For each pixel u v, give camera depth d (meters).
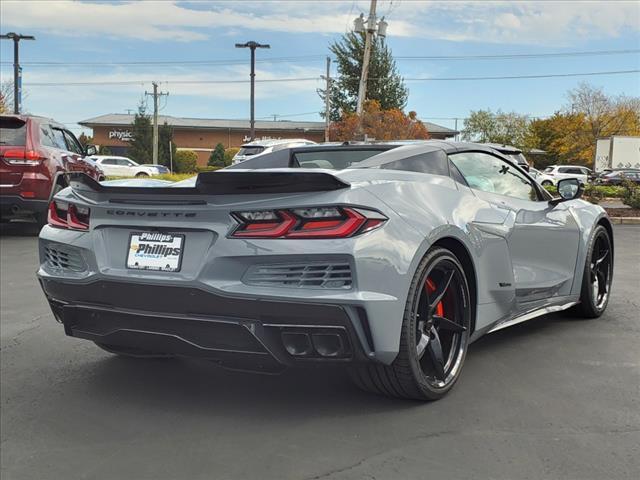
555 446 2.65
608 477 2.39
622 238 11.64
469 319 3.35
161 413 3.07
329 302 2.60
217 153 58.91
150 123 57.75
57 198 3.37
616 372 3.61
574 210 4.68
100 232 3.06
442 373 3.14
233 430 2.86
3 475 2.50
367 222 2.71
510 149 9.37
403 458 2.56
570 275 4.52
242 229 2.74
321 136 65.81
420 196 3.11
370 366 2.93
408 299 2.84
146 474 2.48
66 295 3.13
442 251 3.07
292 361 2.77
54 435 2.85
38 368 3.77
